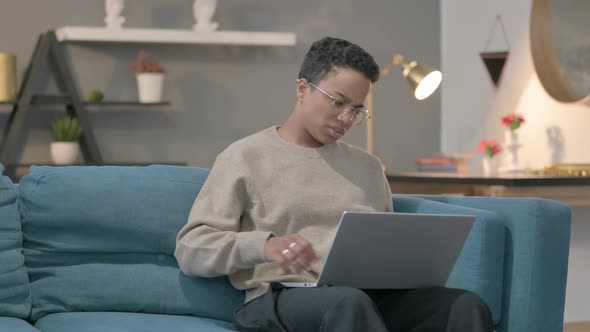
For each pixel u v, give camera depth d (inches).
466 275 84.7
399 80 206.5
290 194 82.9
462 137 200.7
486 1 189.5
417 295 76.9
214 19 194.9
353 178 86.8
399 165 207.0
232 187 81.4
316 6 200.7
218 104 195.6
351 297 68.3
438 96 208.5
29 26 182.7
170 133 193.0
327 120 83.0
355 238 72.4
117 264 86.3
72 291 84.0
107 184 86.7
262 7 197.6
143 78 183.5
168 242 86.6
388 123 206.2
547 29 164.2
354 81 81.9
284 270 80.8
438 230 75.5
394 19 205.0
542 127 171.2
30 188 85.6
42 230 85.2
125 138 190.5
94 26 186.2
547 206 85.7
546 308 85.7
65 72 179.8
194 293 85.2
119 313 83.4
